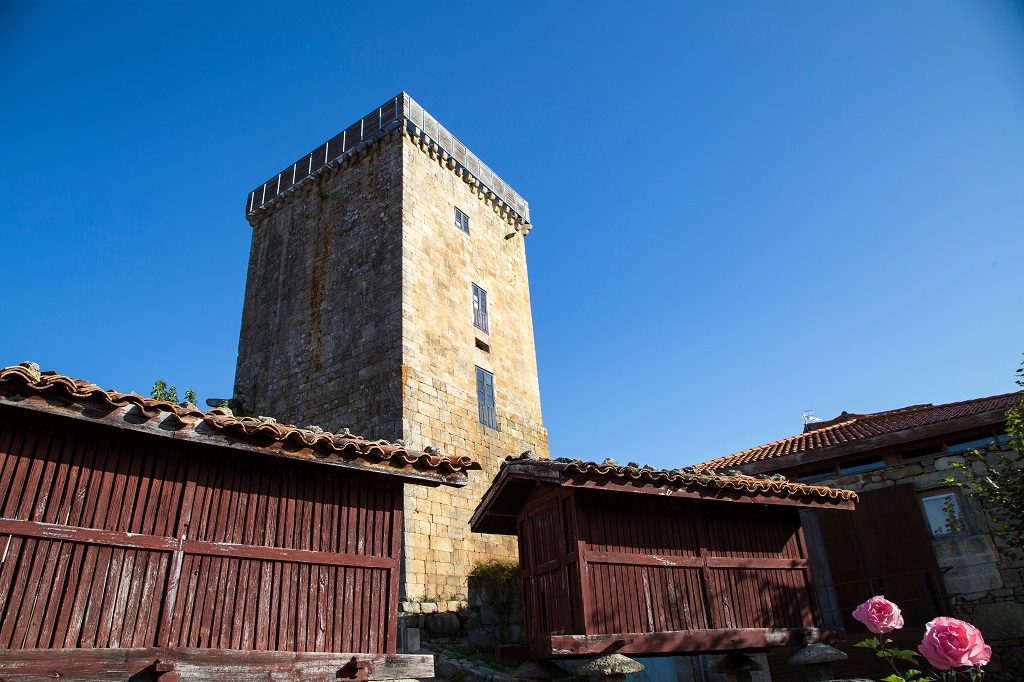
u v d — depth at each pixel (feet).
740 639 32.83
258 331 86.38
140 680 23.68
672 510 34.58
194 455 27.37
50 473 24.11
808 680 34.27
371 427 68.85
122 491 25.39
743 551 35.65
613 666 27.30
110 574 24.34
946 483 47.55
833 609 49.19
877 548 49.42
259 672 25.81
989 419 48.67
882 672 45.80
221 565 26.68
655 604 31.83
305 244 86.79
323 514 29.71
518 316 92.53
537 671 32.58
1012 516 42.39
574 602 30.55
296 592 27.96
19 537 22.99
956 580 46.85
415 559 61.26
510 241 97.45
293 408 76.64
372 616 29.40
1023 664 43.57
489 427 78.28
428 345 73.46
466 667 51.34
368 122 86.43
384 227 78.38
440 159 87.30
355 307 76.28
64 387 23.21
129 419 24.75
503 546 71.31
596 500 32.53
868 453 52.90
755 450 62.49
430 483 31.83
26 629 22.26
